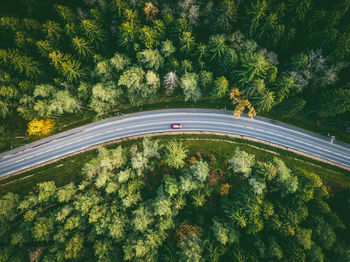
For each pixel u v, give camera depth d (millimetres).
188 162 57312
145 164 52375
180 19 48281
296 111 54750
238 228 49156
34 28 50469
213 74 53656
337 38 45781
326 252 48750
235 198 49406
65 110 55625
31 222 51281
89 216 50625
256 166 49031
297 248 44656
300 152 59125
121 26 49062
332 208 54656
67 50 53531
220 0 49375
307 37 48625
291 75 48688
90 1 51094
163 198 48906
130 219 50062
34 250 49688
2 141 59062
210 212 53344
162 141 60406
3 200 49906
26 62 49688
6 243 52000
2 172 59438
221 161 57938
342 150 58062
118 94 54594
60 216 48000
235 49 50469
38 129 58094
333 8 46500
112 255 48562
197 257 44094
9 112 55938
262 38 51188
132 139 61312
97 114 61188
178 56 53875
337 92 48500
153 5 51750
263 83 48500
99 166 50812
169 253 48188
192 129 61000
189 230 48969
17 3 54000
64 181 59281
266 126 60031
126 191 49781
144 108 61344
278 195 49875
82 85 52156
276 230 47812
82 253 49375
